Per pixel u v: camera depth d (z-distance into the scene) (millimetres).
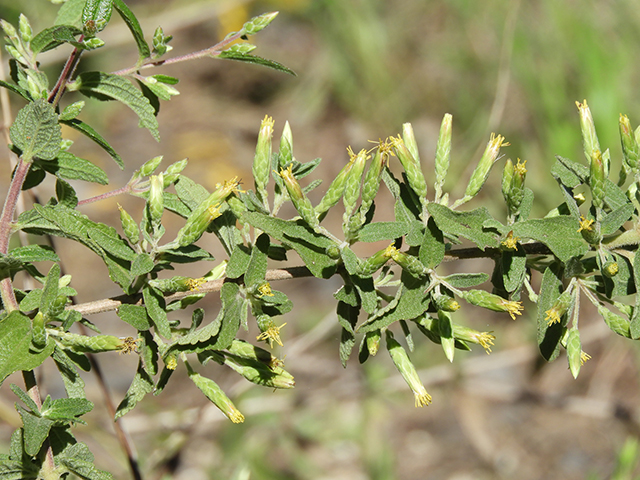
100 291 5816
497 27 6395
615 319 1478
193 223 1460
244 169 7434
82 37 1464
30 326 1372
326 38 7707
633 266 1397
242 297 1480
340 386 4594
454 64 6910
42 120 1463
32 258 1479
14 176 1504
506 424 5195
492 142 1595
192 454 4504
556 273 1518
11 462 1405
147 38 5984
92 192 6762
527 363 5449
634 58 5598
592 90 5496
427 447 5004
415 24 7188
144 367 1458
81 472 1434
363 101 7473
